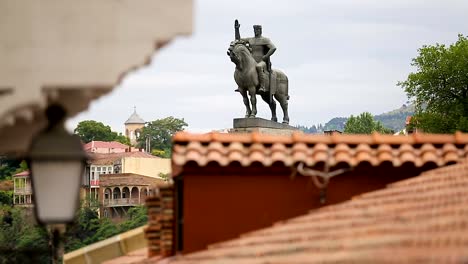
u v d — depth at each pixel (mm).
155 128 191500
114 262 23047
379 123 155750
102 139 175500
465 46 93688
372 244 13031
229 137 17500
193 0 11578
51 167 11219
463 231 12656
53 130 11383
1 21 11266
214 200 17203
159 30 11484
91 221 69562
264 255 14562
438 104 93750
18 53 11266
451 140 18297
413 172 17906
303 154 17359
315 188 17422
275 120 44812
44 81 11273
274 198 17312
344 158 17469
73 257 25641
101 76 11359
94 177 132250
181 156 17078
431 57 93625
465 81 93062
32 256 16047
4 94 11234
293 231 15391
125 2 11453
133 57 11430
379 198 16141
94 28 11383
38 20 11312
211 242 17156
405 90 94375
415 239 12570
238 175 17266
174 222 17969
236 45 43688
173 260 17047
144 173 141000
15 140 11961
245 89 43688
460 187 15906
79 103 11609
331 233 14578
